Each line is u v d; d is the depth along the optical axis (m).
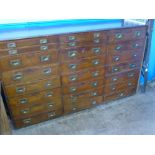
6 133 1.51
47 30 1.97
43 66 1.89
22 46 1.70
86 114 2.43
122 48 2.26
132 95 2.82
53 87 2.07
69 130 2.16
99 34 2.01
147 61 2.67
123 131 2.13
